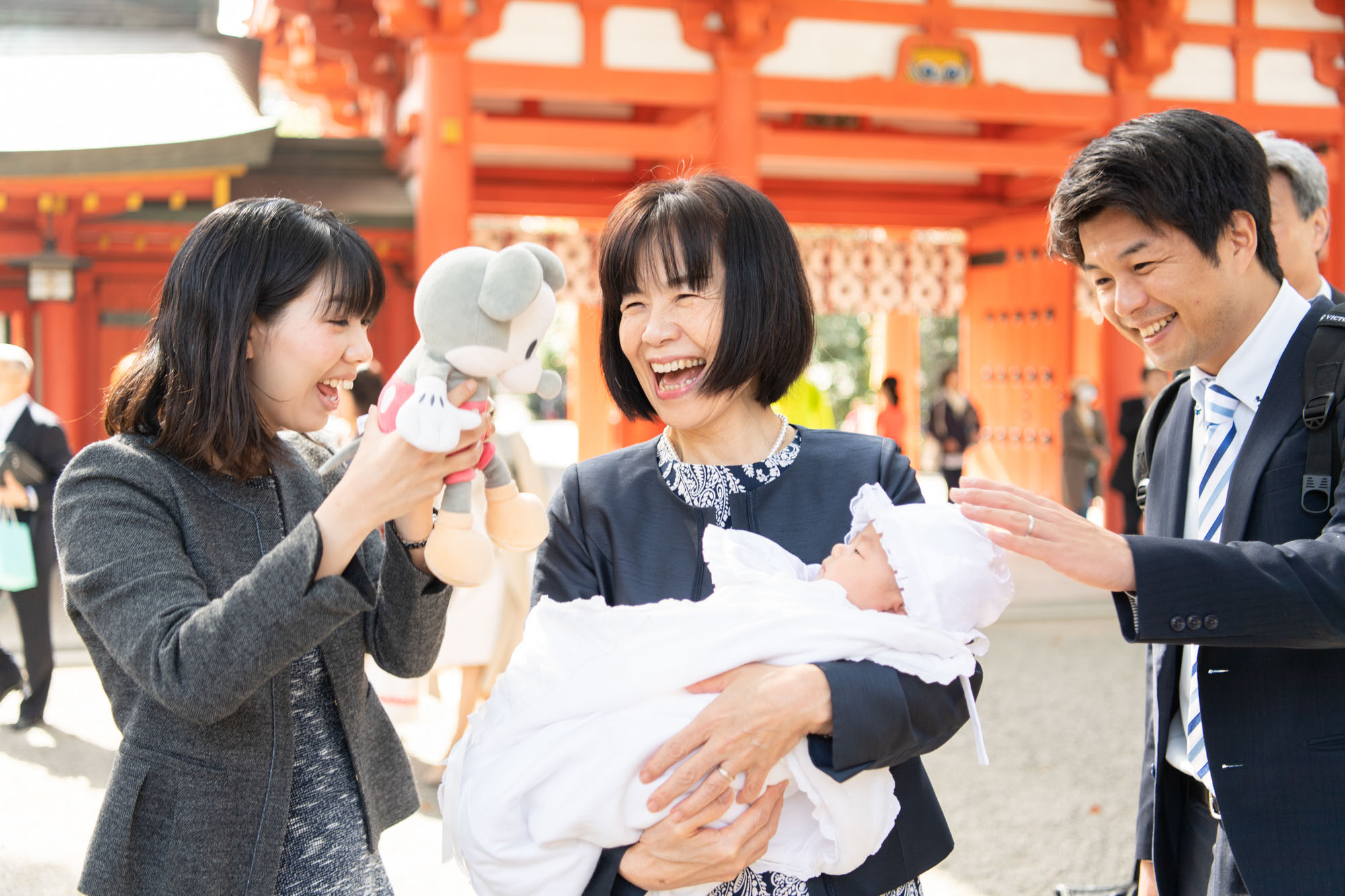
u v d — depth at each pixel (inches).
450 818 61.1
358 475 50.8
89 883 55.3
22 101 301.3
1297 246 92.4
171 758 56.0
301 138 350.0
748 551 61.8
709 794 53.9
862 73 331.0
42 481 200.5
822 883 59.2
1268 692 64.2
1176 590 57.7
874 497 61.2
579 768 55.9
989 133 421.7
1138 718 215.3
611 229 66.4
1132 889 106.3
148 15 354.9
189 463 59.2
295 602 49.5
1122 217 66.3
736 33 309.0
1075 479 431.2
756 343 63.4
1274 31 363.9
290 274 57.7
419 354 52.1
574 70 301.4
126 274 358.0
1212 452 72.3
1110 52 351.3
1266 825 63.3
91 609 54.1
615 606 65.2
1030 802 169.8
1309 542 59.6
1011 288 480.4
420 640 63.1
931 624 58.7
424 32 288.5
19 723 199.6
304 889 59.8
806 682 54.9
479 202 399.9
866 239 514.0
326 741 63.0
